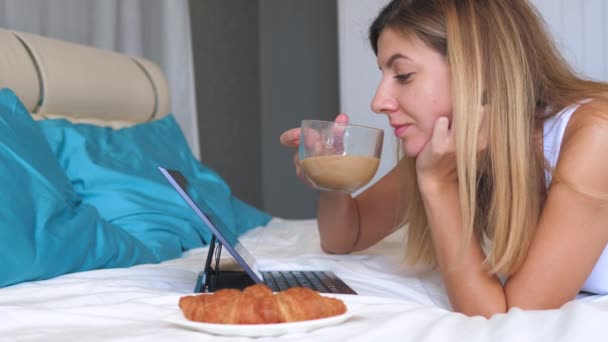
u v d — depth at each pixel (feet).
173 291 3.87
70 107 6.67
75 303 3.30
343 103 11.10
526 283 3.52
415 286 4.38
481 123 3.81
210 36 11.98
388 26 4.05
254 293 2.42
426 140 4.04
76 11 7.91
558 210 3.55
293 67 14.98
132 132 6.93
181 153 7.42
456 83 3.77
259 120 14.70
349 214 5.44
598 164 3.57
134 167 6.32
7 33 6.15
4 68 5.76
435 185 3.78
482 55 3.83
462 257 3.61
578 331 2.30
